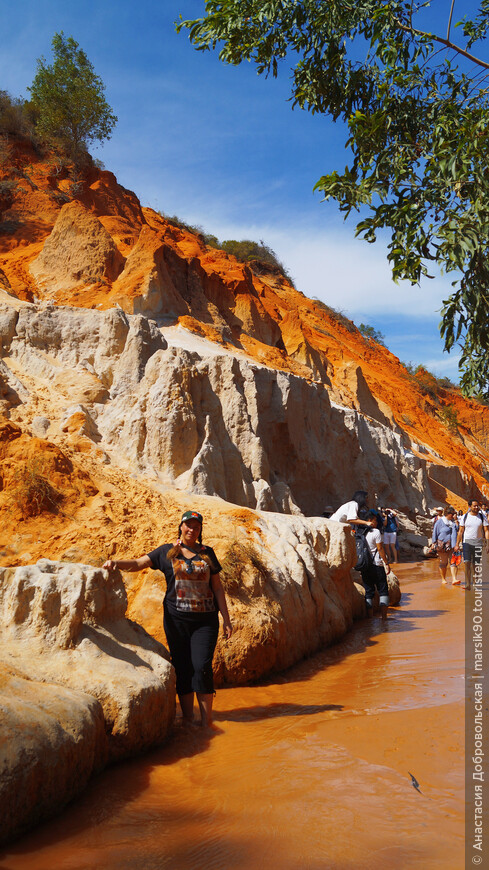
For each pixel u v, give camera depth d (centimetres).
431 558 2177
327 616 781
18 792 290
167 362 977
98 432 928
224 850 270
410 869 245
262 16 860
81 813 316
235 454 1038
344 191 763
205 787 345
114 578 479
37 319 1044
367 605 973
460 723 421
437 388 7162
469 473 4406
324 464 2016
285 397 1816
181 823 301
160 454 896
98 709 374
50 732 319
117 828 298
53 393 959
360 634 839
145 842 282
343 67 888
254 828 289
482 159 705
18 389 921
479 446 6638
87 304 2272
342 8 829
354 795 319
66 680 387
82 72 3866
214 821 300
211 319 2847
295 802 314
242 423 1251
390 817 292
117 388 988
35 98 3856
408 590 1305
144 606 612
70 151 3856
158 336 1086
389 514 1836
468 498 3884
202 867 256
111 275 2541
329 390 3425
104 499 744
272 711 501
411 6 809
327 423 2120
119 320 1054
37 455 746
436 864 247
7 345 1025
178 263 2859
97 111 3828
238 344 2920
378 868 247
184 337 2248
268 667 618
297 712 493
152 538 690
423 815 293
